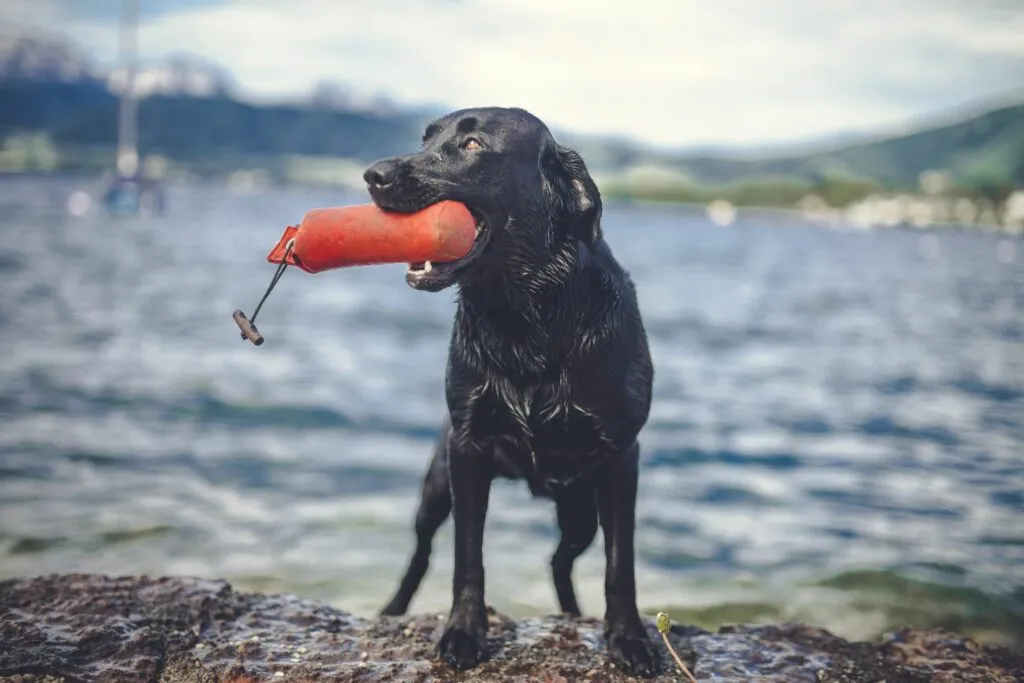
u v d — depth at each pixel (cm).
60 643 390
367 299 2930
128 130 8694
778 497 997
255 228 6988
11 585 457
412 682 370
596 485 416
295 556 807
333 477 1034
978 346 2148
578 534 478
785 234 13325
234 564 780
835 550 846
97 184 14900
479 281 387
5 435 1141
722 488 1025
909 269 5412
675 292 3503
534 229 382
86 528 844
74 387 1418
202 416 1289
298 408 1359
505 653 401
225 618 434
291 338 2050
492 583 768
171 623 420
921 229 17088
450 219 357
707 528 898
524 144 382
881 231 15588
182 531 848
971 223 13625
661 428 1302
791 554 834
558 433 398
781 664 403
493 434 406
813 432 1288
